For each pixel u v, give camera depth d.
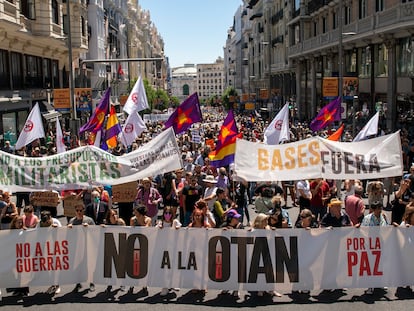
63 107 28.67
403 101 30.89
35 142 23.11
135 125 19.23
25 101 33.44
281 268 9.20
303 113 56.75
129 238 9.34
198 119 15.14
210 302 8.98
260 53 86.31
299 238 9.20
